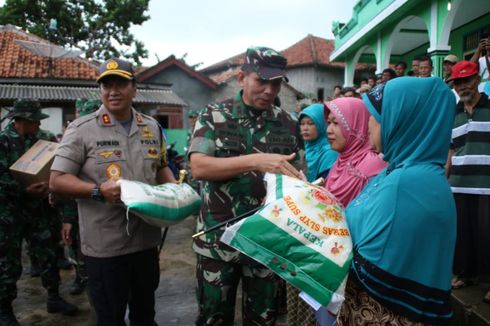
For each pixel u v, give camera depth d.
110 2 20.84
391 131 1.41
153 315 2.55
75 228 3.55
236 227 1.42
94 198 2.13
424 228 1.29
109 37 21.80
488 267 2.96
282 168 1.72
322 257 1.34
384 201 1.34
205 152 1.98
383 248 1.32
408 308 1.32
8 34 13.83
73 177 2.19
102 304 2.27
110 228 2.24
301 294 1.61
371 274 1.34
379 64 9.15
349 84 11.51
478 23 7.95
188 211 2.26
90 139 2.27
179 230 6.37
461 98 2.98
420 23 8.84
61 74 12.54
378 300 1.36
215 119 2.05
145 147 2.42
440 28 6.56
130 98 2.35
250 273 2.08
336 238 1.38
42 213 3.42
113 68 2.25
